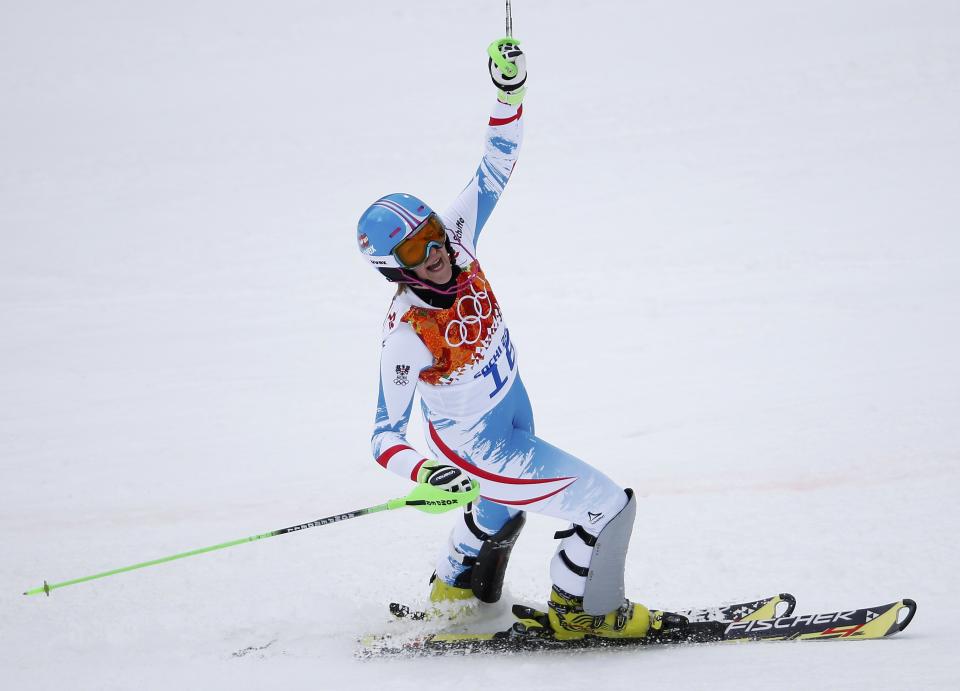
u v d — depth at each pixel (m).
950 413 24.56
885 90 57.28
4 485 26.61
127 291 43.66
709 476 22.75
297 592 18.30
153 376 34.59
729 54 67.50
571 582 13.84
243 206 53.94
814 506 20.34
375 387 32.31
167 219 52.78
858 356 29.45
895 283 35.09
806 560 17.80
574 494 13.58
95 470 27.22
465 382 13.15
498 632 14.77
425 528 21.70
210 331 38.66
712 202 46.56
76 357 36.84
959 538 17.98
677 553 18.80
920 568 16.86
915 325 31.27
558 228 46.19
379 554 20.25
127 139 66.38
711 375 29.62
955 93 55.19
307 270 44.69
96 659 15.67
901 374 27.67
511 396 13.68
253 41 84.06
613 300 37.50
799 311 33.81
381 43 81.06
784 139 53.06
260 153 62.22
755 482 22.05
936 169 46.25
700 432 25.58
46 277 45.75
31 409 32.38
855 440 23.66
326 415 30.14
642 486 22.69
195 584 19.22
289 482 25.33
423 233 12.47
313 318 39.28
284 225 50.72
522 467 13.72
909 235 39.50
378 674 13.66
